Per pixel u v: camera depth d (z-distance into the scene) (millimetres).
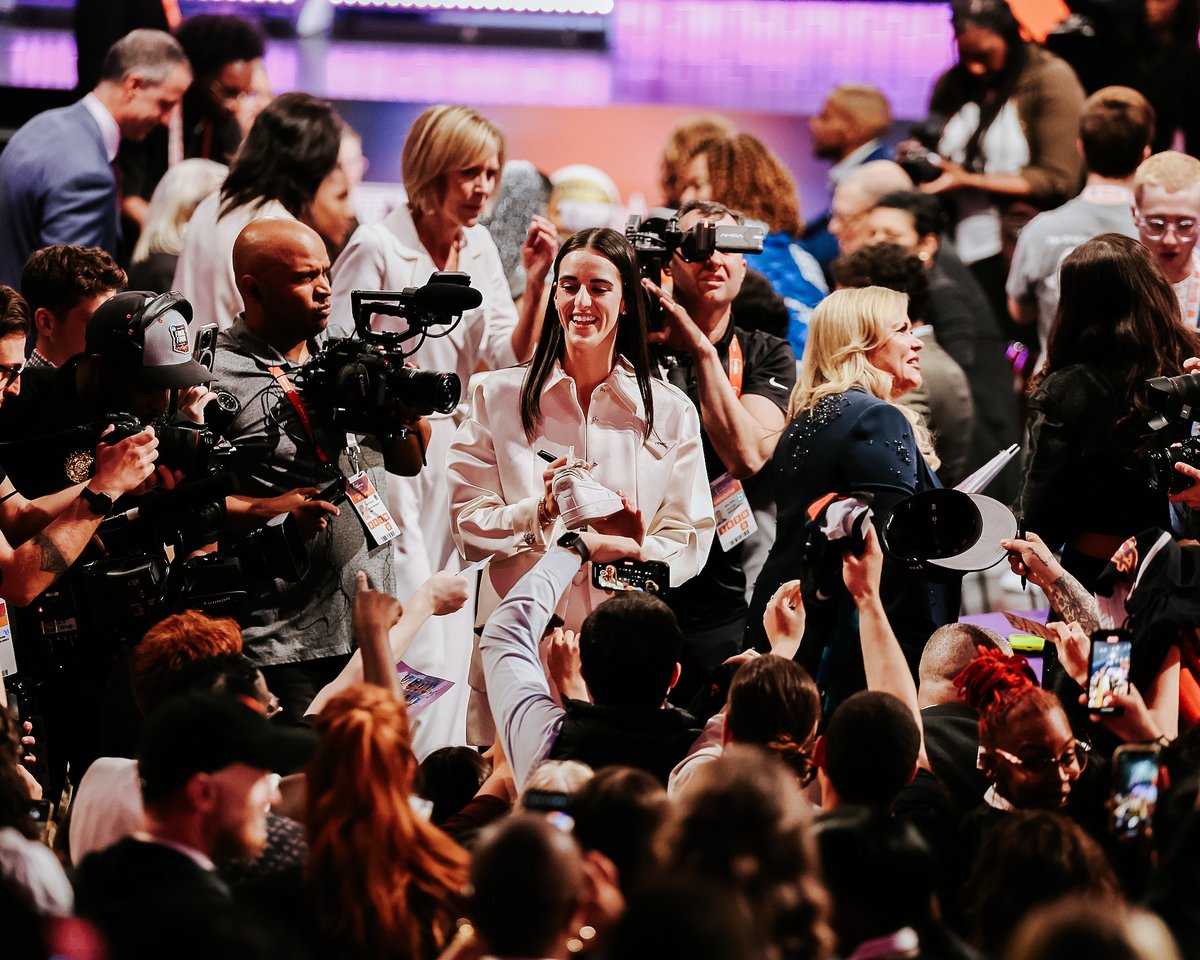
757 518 20297
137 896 9820
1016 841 10289
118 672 14086
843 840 9453
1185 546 14961
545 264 20062
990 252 29828
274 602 16531
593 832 9938
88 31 29484
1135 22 30844
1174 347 16453
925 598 16375
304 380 15969
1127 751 11406
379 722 10227
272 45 31734
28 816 11273
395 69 32094
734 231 18672
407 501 19688
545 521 16141
